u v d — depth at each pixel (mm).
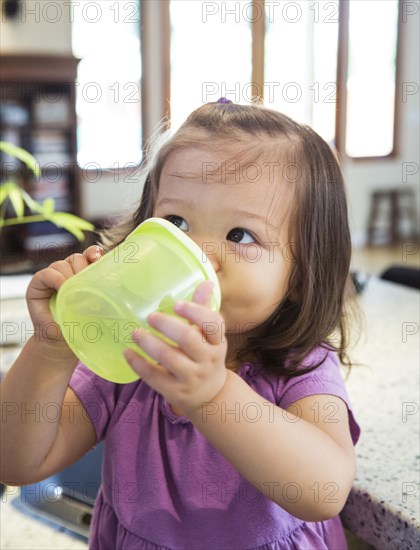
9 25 4988
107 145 5297
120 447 733
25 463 668
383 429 861
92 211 5328
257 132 672
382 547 720
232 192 617
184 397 491
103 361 526
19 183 4770
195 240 619
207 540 690
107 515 746
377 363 1083
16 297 1449
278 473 569
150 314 479
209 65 5688
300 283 694
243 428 549
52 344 617
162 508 698
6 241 4609
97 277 502
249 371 706
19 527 866
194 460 704
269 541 683
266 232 625
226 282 614
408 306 1412
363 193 6633
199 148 646
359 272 1576
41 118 4949
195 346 469
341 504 605
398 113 6672
